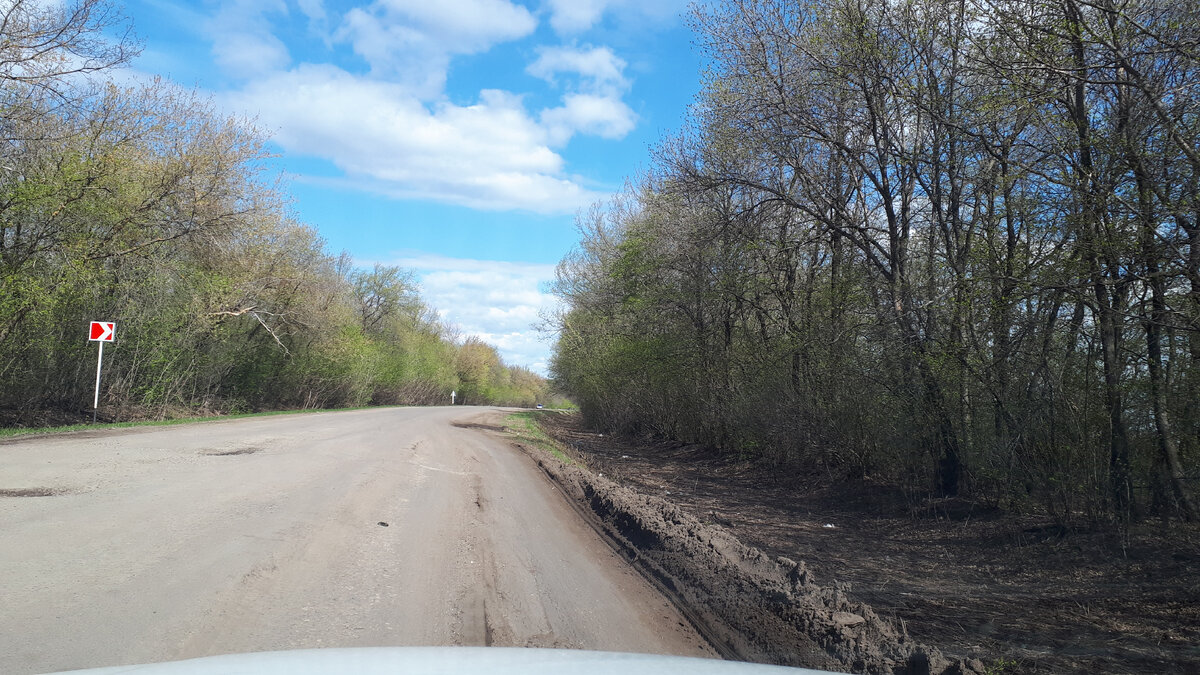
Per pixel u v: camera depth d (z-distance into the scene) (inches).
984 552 337.7
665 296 836.6
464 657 136.1
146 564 240.4
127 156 788.6
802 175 564.4
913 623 225.6
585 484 513.7
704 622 221.0
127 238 816.9
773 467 682.8
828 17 504.4
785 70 563.8
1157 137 302.2
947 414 442.0
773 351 663.1
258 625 190.5
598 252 1220.5
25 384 759.7
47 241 729.6
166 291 935.7
